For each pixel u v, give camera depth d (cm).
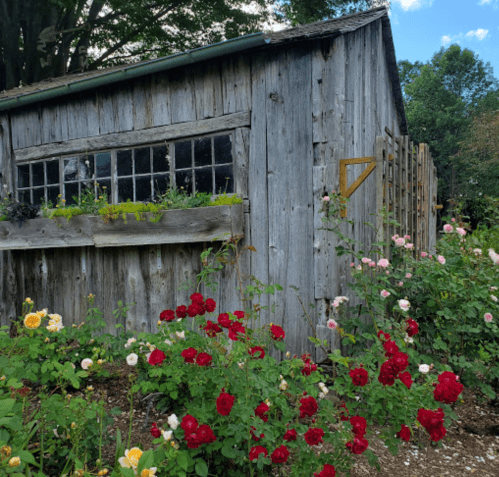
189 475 219
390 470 255
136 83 518
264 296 434
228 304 451
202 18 1555
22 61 1461
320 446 275
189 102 484
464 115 2964
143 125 516
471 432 305
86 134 557
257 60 439
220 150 471
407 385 225
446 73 3219
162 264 494
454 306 335
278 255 427
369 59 537
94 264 539
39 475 179
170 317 289
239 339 232
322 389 245
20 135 612
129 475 161
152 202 494
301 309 414
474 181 2491
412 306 359
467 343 337
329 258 405
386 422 311
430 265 335
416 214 626
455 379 232
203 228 439
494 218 579
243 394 219
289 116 423
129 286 516
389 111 698
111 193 547
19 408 203
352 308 352
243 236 444
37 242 545
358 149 479
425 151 749
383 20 585
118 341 343
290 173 422
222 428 213
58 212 531
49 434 223
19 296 598
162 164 512
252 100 443
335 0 1567
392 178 445
